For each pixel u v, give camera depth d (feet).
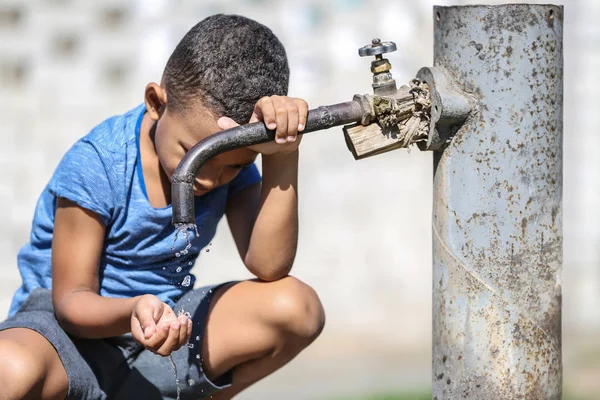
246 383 10.37
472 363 8.18
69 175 9.65
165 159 9.37
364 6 25.11
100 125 10.21
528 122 8.08
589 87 26.91
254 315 9.69
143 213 9.73
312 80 25.02
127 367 9.90
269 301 9.64
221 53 8.95
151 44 24.94
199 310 9.96
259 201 9.87
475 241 8.14
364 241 25.95
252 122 8.24
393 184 26.11
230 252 25.13
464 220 8.17
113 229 9.86
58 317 9.44
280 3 24.94
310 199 25.79
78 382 9.33
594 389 20.30
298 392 20.18
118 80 25.13
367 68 25.11
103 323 9.00
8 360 8.75
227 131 8.06
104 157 9.72
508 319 8.13
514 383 8.14
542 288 8.23
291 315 9.56
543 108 8.14
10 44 24.81
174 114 9.20
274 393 20.21
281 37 24.94
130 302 8.76
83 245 9.64
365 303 25.70
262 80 9.02
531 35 8.05
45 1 24.85
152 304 8.34
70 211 9.64
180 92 9.08
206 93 8.89
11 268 24.63
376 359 23.20
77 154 9.80
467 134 8.10
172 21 24.94
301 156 25.72
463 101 8.02
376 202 26.03
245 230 10.23
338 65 25.14
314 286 25.68
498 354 8.13
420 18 25.05
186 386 9.91
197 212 10.05
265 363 10.02
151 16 24.90
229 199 10.53
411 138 8.23
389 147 8.30
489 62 8.02
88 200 9.59
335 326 25.40
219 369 9.93
